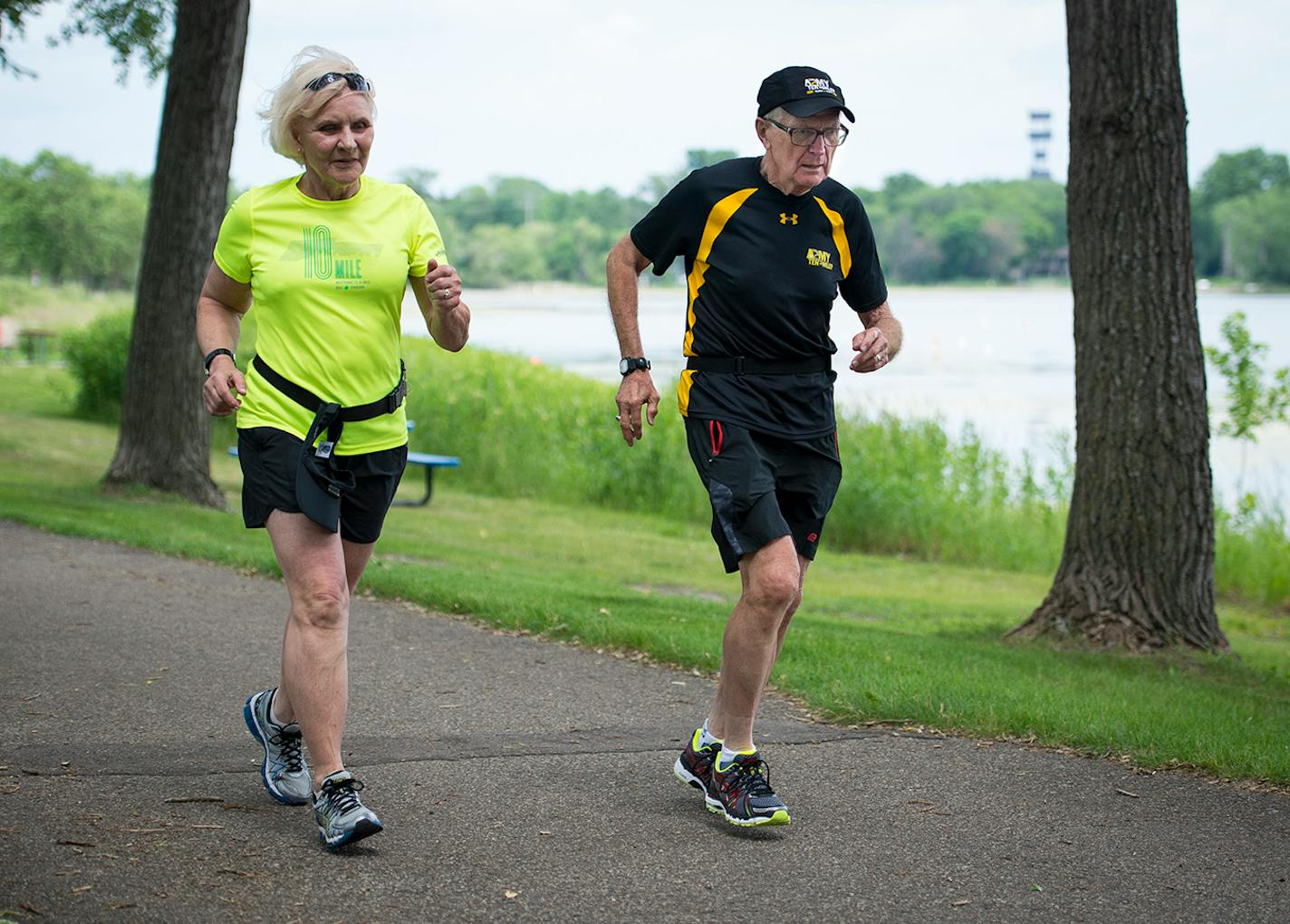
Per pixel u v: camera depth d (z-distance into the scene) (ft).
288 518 12.86
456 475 62.64
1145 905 12.12
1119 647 27.89
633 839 13.30
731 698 13.65
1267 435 78.79
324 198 13.19
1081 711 18.81
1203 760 16.46
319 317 12.89
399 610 25.54
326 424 12.79
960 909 11.87
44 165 261.03
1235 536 46.88
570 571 38.40
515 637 23.54
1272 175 483.51
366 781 14.85
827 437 14.20
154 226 44.37
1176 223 27.94
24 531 32.58
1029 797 15.21
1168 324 27.91
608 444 59.26
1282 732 18.80
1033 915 11.80
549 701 19.06
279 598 26.03
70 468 52.60
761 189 13.98
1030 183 549.95
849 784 15.51
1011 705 18.86
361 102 12.84
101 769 14.78
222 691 18.63
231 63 44.24
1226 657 27.53
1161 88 27.58
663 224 14.17
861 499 52.24
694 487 56.80
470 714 18.13
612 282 14.40
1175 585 28.07
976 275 535.19
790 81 13.75
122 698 17.99
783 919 11.46
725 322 13.89
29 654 20.33
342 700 12.76
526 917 11.27
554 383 72.43
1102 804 15.05
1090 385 28.53
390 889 11.71
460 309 12.97
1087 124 28.04
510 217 540.93
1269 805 15.14
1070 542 29.07
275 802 13.92
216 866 12.02
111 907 11.00
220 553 30.32
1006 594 42.22
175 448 44.29
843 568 46.93
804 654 22.72
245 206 13.15
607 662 21.83
